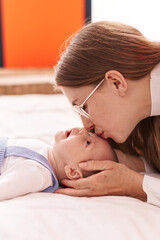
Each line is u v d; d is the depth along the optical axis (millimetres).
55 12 3783
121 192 1027
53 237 766
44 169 1095
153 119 1190
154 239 774
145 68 1000
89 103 1022
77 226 804
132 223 821
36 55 3871
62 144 1186
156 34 3633
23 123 1795
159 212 896
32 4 3717
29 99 2344
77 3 3803
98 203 923
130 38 1009
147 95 1026
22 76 3342
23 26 3762
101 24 1055
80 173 1126
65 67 1022
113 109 1012
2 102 2225
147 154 1256
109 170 1035
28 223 809
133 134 1276
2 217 835
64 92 1072
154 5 3604
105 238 767
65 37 3859
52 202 935
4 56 3812
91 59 986
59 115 1996
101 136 1164
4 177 1041
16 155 1122
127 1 3668
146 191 1000
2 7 3666
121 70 979
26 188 1030
